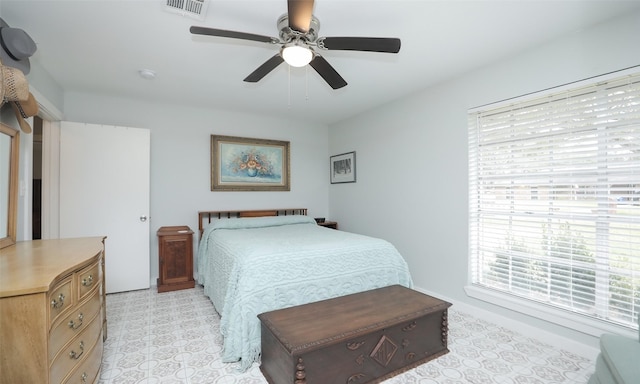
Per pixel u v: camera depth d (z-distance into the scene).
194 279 3.74
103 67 2.63
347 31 2.06
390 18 1.90
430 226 3.14
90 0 1.71
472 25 1.99
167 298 3.13
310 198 4.73
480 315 2.66
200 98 3.51
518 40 2.19
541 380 1.79
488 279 2.70
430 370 1.89
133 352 2.06
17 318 1.10
